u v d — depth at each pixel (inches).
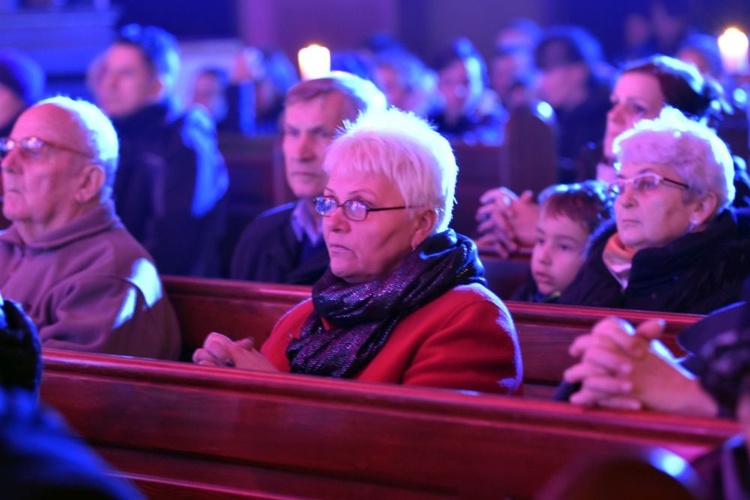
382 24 762.2
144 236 333.7
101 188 211.0
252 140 408.2
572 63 379.2
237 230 409.4
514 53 539.2
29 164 207.8
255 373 145.8
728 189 188.4
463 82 437.4
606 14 743.7
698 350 134.1
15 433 77.7
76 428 155.9
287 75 516.4
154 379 151.5
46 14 657.0
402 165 161.8
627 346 127.0
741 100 288.5
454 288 161.0
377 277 165.3
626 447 124.1
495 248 238.2
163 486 150.6
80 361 155.8
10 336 118.0
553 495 86.5
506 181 301.3
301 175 225.9
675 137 187.0
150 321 203.3
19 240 214.4
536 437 128.6
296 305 189.3
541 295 217.5
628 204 188.5
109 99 339.9
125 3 744.3
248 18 751.1
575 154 343.3
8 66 336.2
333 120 224.8
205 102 503.5
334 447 139.7
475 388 153.9
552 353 178.9
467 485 132.5
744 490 100.3
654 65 229.5
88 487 75.5
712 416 127.6
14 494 73.8
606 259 199.9
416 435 135.0
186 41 742.5
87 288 199.9
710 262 183.9
